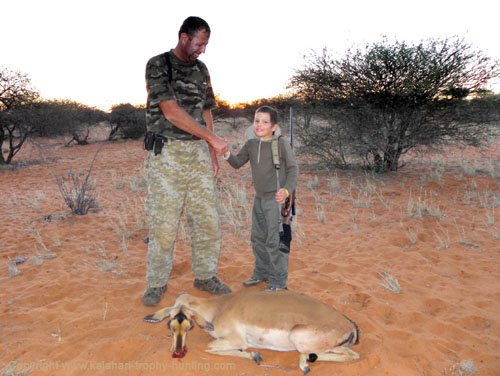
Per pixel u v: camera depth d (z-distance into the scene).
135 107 30.45
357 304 4.78
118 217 8.73
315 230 7.38
